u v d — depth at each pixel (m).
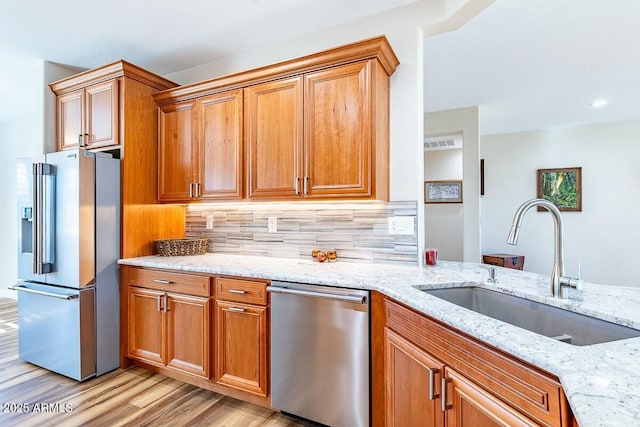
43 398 2.08
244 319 1.99
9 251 4.56
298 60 2.05
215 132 2.40
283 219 2.56
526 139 4.87
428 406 1.25
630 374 0.72
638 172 4.30
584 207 4.54
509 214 4.93
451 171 4.91
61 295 2.30
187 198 2.54
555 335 1.25
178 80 3.04
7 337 3.15
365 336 1.65
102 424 1.82
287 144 2.13
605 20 2.19
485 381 1.00
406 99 2.13
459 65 2.85
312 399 1.79
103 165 2.42
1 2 2.03
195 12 2.18
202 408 1.99
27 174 2.56
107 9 2.12
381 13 2.20
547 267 4.68
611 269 4.40
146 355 2.37
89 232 2.34
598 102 3.73
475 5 1.87
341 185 1.96
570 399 0.64
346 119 1.95
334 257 2.29
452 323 1.09
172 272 2.26
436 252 2.11
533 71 2.97
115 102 2.52
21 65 2.91
